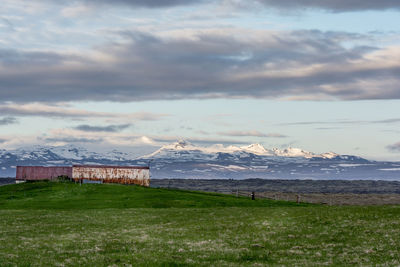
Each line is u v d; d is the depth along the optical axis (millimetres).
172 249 36250
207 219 54656
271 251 35219
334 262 30812
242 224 49062
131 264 30109
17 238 41875
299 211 56812
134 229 48188
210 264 30500
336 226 44812
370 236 39438
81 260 31422
